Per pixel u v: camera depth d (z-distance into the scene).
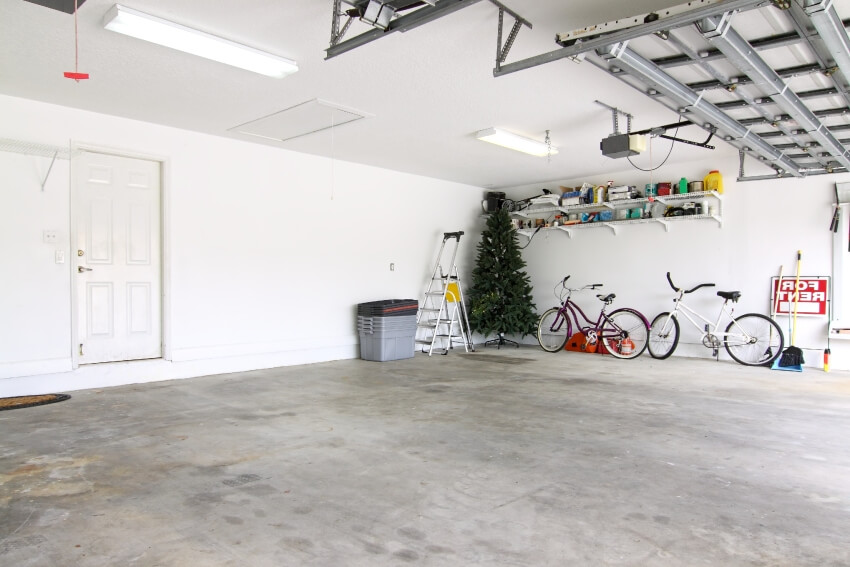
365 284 7.57
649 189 7.62
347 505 2.53
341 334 7.27
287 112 5.22
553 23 3.43
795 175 6.46
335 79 4.38
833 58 3.14
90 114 5.17
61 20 3.36
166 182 5.67
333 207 7.18
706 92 4.01
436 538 2.21
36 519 2.36
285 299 6.66
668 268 7.70
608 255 8.29
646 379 5.82
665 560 2.04
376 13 2.99
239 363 6.23
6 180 4.73
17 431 3.71
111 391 5.06
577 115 5.32
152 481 2.82
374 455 3.26
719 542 2.19
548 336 8.79
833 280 6.45
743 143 5.16
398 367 6.61
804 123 4.30
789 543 2.18
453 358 7.43
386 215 7.86
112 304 5.41
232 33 3.57
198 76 4.31
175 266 5.73
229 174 6.15
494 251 8.63
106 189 5.37
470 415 4.23
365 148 6.62
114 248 5.42
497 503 2.56
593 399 4.82
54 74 4.24
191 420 4.04
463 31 3.53
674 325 7.44
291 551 2.10
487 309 8.48
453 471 2.99
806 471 3.02
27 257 4.84
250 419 4.08
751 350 6.79
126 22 3.28
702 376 6.00
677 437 3.65
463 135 6.04
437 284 8.63
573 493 2.69
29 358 4.84
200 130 5.83
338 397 4.88
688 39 3.29
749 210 7.03
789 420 4.10
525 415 4.24
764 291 6.91
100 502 2.55
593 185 8.34
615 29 2.99
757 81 3.50
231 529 2.28
